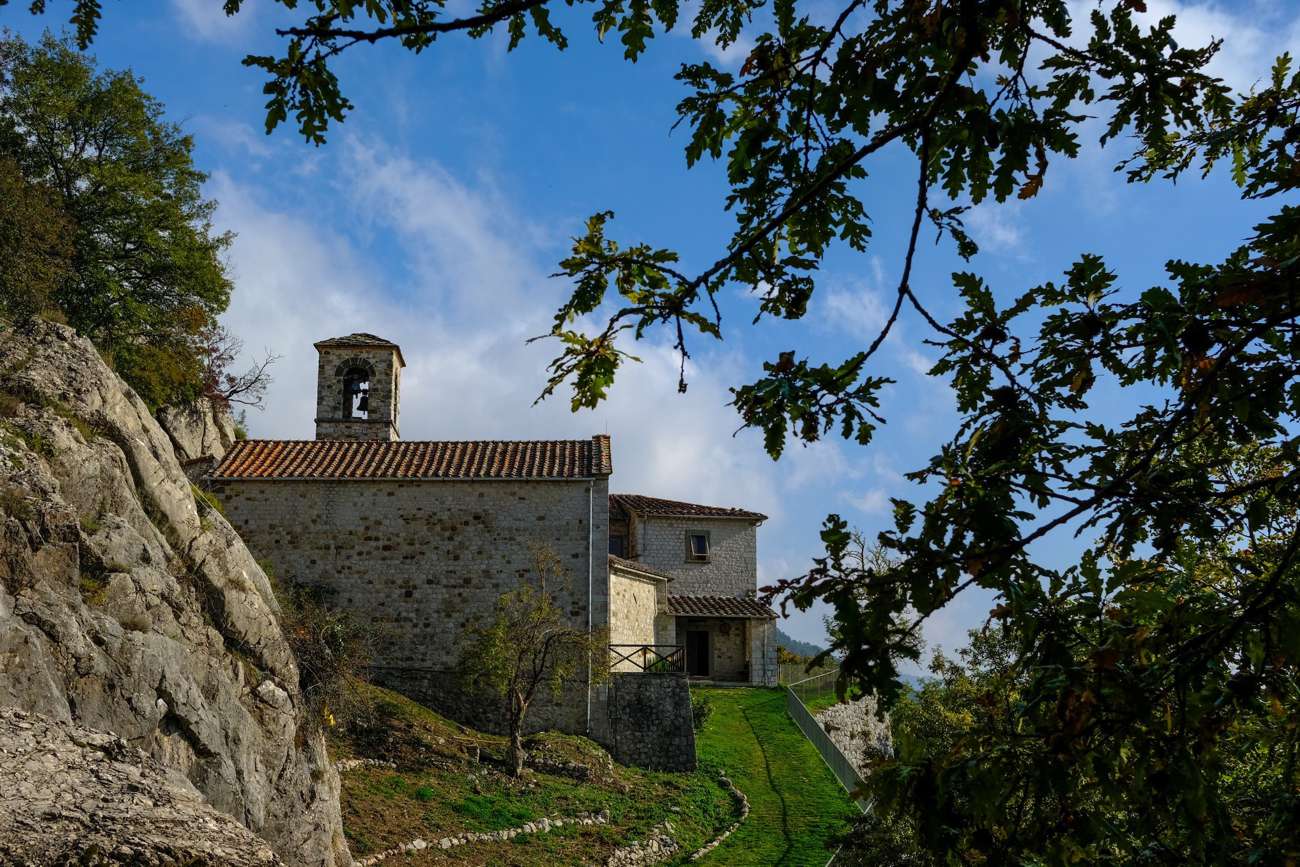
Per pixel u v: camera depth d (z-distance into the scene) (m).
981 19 2.81
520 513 30.00
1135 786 3.00
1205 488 3.29
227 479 29.80
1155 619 3.22
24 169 29.95
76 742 9.05
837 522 3.07
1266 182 3.28
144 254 31.58
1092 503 3.17
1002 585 3.00
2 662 10.71
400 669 28.81
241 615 16.72
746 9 3.47
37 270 22.92
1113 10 3.05
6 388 14.73
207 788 14.27
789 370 3.14
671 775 27.94
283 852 15.95
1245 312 2.99
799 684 36.78
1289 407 3.02
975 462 3.29
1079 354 3.38
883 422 3.17
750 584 42.44
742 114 3.39
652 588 37.22
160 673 13.72
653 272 3.61
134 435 15.98
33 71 30.66
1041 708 3.17
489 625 29.16
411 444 32.72
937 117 2.93
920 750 3.19
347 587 29.41
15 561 12.24
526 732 28.41
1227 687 3.12
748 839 23.88
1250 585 3.27
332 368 35.47
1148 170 3.90
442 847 20.09
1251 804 3.90
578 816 23.30
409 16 3.16
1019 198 2.97
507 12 2.89
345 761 22.94
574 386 3.73
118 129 31.78
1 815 7.21
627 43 3.43
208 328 34.31
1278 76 3.71
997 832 3.19
